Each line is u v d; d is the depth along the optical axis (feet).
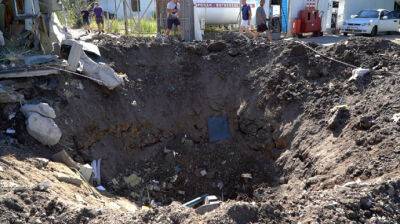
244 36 41.52
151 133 32.01
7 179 18.85
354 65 31.22
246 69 35.29
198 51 36.78
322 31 65.87
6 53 29.50
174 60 36.22
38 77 28.17
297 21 61.16
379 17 67.26
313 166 24.54
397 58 30.89
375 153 21.24
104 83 29.94
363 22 66.49
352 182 18.70
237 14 59.11
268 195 26.66
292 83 31.68
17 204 15.75
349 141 23.65
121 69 33.86
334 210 15.29
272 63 33.99
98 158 28.19
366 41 33.06
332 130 25.80
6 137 24.36
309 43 35.27
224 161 31.99
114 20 57.67
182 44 37.29
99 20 52.13
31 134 25.14
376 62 30.60
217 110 34.27
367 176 19.80
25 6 31.96
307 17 61.62
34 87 27.55
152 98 33.50
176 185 30.45
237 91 34.42
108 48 34.47
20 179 19.43
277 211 15.43
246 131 32.42
